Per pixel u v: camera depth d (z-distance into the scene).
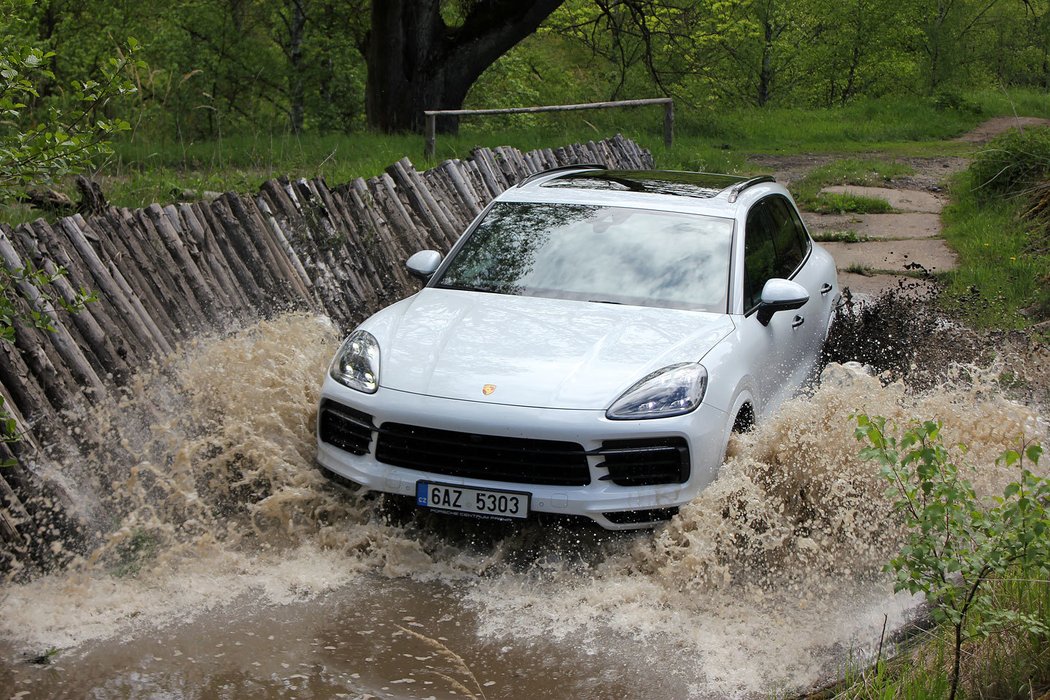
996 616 3.28
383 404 4.68
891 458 3.50
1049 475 5.09
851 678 3.67
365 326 5.39
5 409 4.55
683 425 4.57
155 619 4.12
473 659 3.92
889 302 7.95
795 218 7.33
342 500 5.02
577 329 5.14
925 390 6.76
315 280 7.20
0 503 4.43
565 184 6.66
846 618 4.27
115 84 4.64
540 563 4.67
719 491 4.68
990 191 14.66
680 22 30.91
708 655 3.97
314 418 5.46
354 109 28.17
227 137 21.31
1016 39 53.72
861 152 24.28
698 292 5.56
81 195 6.88
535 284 5.70
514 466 4.56
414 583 4.52
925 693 3.36
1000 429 5.41
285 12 28.44
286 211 7.20
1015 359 7.17
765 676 3.83
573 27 31.12
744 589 4.50
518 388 4.64
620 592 4.41
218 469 5.23
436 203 8.78
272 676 3.74
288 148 15.57
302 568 4.59
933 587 3.42
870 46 44.16
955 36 47.16
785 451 4.98
